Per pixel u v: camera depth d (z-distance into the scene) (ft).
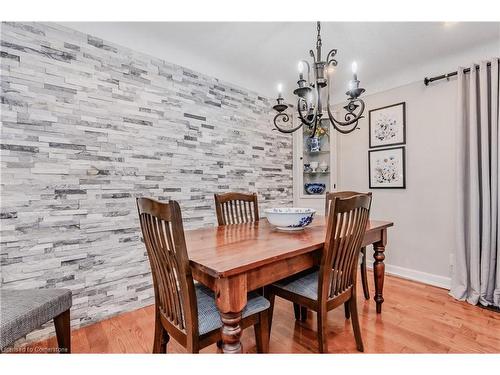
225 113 9.41
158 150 7.65
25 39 5.61
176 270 3.65
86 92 6.39
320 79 5.56
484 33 7.08
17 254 5.50
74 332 6.03
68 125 6.13
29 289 5.10
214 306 4.17
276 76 10.09
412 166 9.16
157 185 7.63
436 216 8.63
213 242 4.72
